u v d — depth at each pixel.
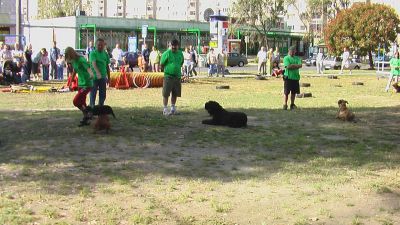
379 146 10.00
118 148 9.26
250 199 6.38
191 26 72.00
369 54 51.91
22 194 6.38
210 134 10.84
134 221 5.47
